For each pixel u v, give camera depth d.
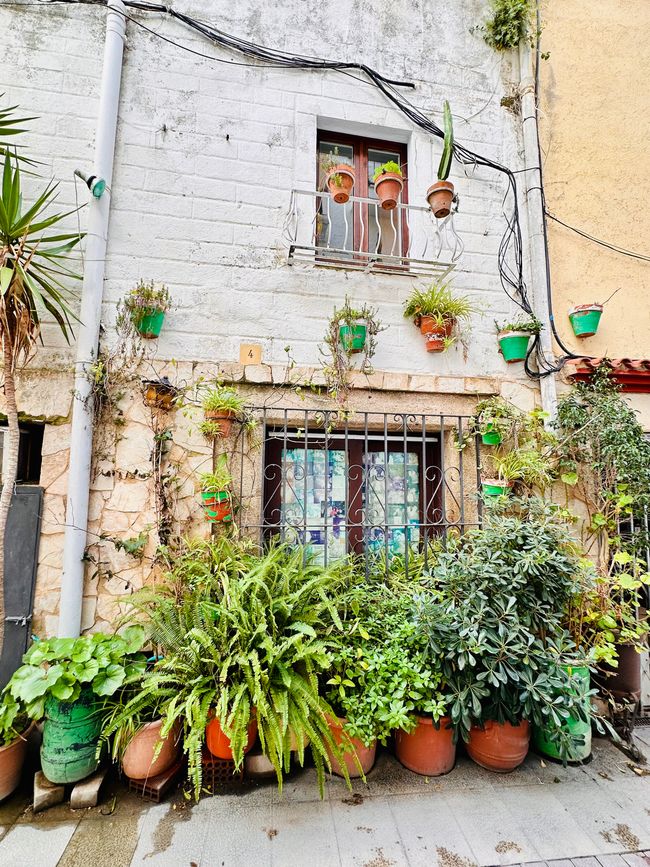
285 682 2.05
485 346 3.58
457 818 2.12
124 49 3.22
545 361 3.56
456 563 2.52
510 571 2.47
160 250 3.12
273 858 1.88
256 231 3.29
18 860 1.83
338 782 2.34
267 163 3.36
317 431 3.36
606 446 3.12
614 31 4.16
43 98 3.08
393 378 3.36
